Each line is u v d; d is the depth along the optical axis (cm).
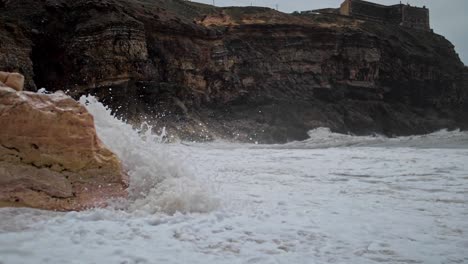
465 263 364
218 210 573
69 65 2975
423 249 405
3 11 3036
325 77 4678
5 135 555
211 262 356
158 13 3550
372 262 366
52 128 572
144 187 619
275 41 4559
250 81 4153
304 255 384
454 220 529
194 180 684
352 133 4350
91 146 589
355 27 5191
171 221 504
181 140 2956
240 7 5109
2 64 2542
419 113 5284
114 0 3186
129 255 364
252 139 3512
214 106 3797
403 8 6644
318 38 4672
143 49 3070
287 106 4159
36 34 2928
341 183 878
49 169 562
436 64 5769
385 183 872
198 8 5016
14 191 543
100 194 578
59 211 540
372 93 4891
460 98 5928
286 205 627
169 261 353
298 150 2064
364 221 524
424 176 970
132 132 753
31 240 391
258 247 408
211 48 3822
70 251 365
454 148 1895
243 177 975
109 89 2884
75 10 3103
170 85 3272
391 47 5203
